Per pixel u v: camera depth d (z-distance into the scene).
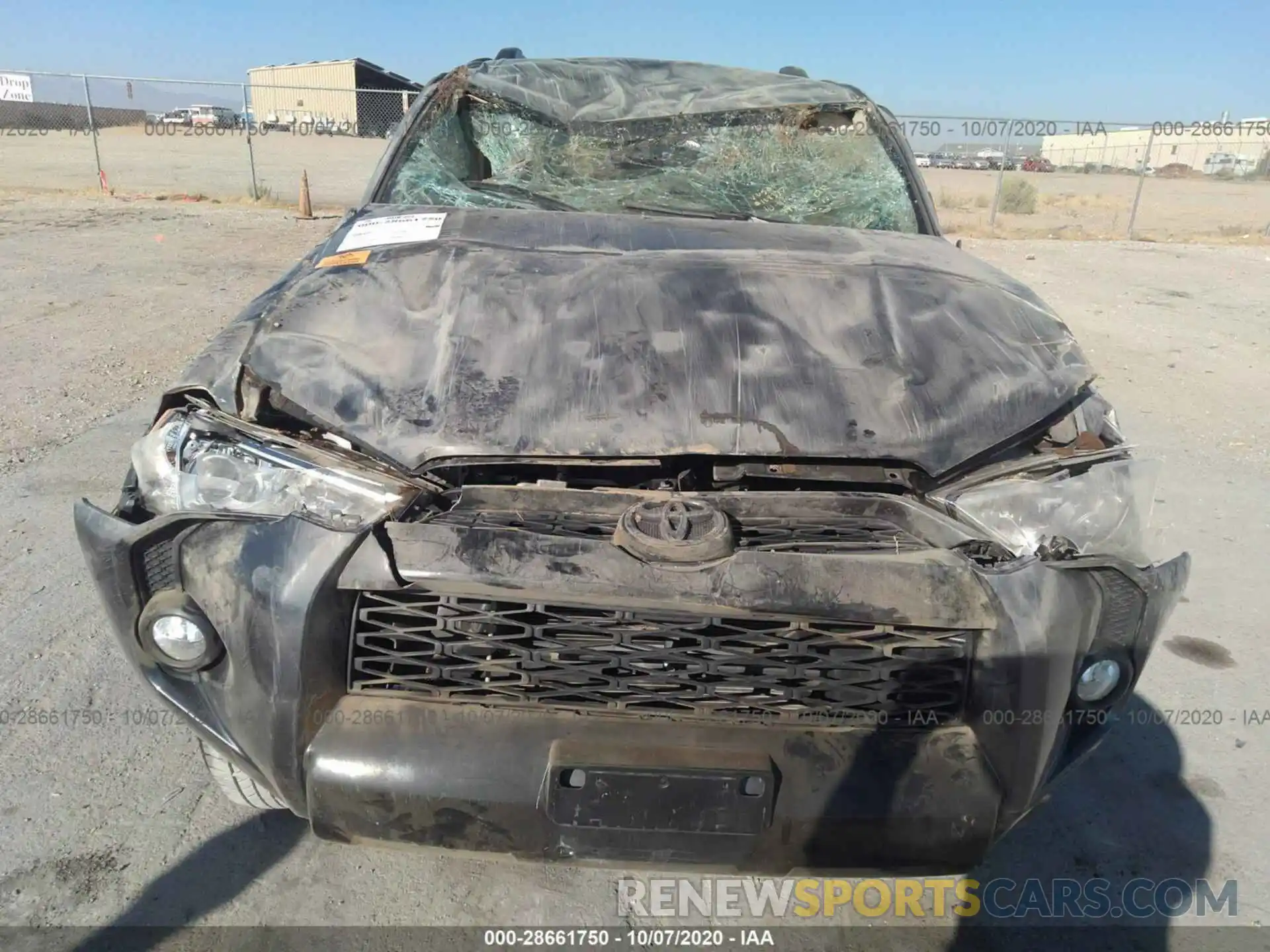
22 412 5.16
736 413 2.03
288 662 1.73
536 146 3.42
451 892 2.24
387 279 2.35
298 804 1.84
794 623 1.75
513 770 1.70
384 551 1.72
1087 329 9.27
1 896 2.11
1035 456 2.12
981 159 23.25
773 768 1.71
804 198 3.39
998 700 1.77
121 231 12.18
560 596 1.70
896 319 2.34
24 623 3.16
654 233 2.77
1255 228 19.83
